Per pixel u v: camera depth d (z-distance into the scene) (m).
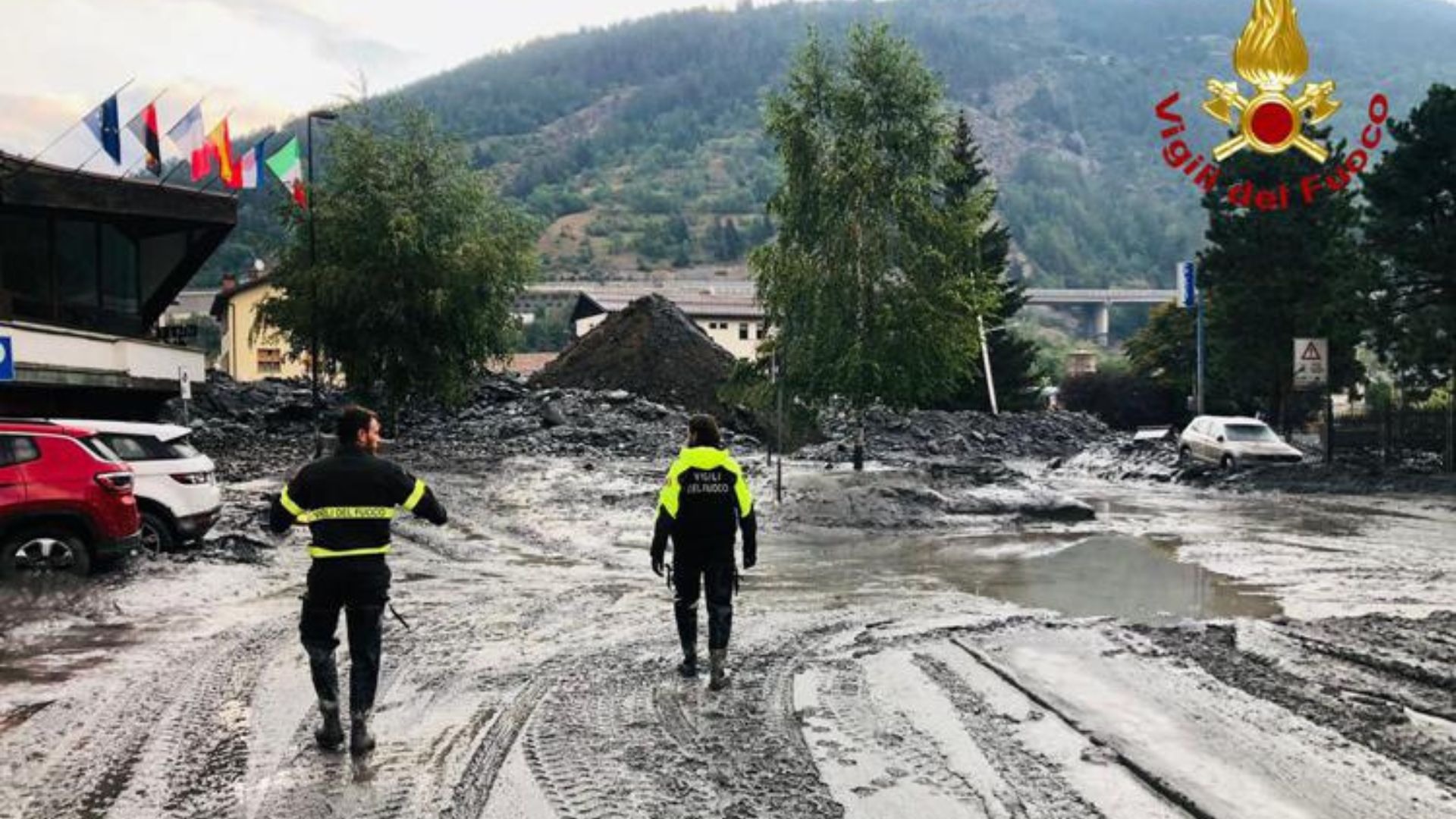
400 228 34.38
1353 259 31.72
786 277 25.61
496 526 17.45
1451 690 6.65
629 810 4.75
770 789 5.00
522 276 37.28
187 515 12.80
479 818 4.67
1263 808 4.66
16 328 19.95
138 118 24.23
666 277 191.50
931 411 50.44
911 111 25.83
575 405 40.06
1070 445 49.47
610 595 11.02
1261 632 8.24
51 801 4.94
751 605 10.16
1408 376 30.89
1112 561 13.57
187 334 30.38
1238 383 45.66
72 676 7.35
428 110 37.03
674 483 7.14
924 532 16.92
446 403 37.25
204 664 7.75
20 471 10.56
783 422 28.22
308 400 40.16
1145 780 5.09
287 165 30.78
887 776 5.17
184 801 4.93
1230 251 42.47
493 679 7.25
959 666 7.46
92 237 26.39
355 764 5.45
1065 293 169.88
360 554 5.69
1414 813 4.61
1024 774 5.18
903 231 25.67
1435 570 12.74
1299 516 19.94
